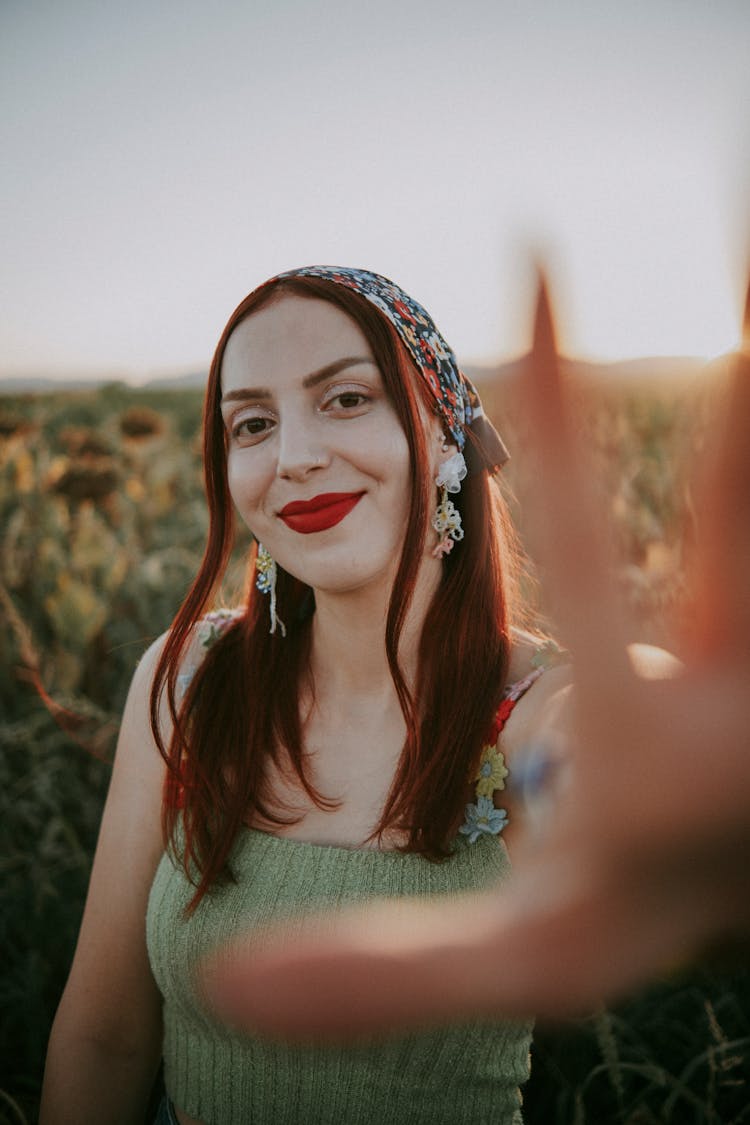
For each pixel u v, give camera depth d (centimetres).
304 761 158
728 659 32
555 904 30
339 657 161
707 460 35
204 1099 152
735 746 30
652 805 30
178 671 173
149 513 564
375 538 149
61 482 554
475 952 30
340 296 149
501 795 145
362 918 34
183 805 160
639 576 170
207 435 170
